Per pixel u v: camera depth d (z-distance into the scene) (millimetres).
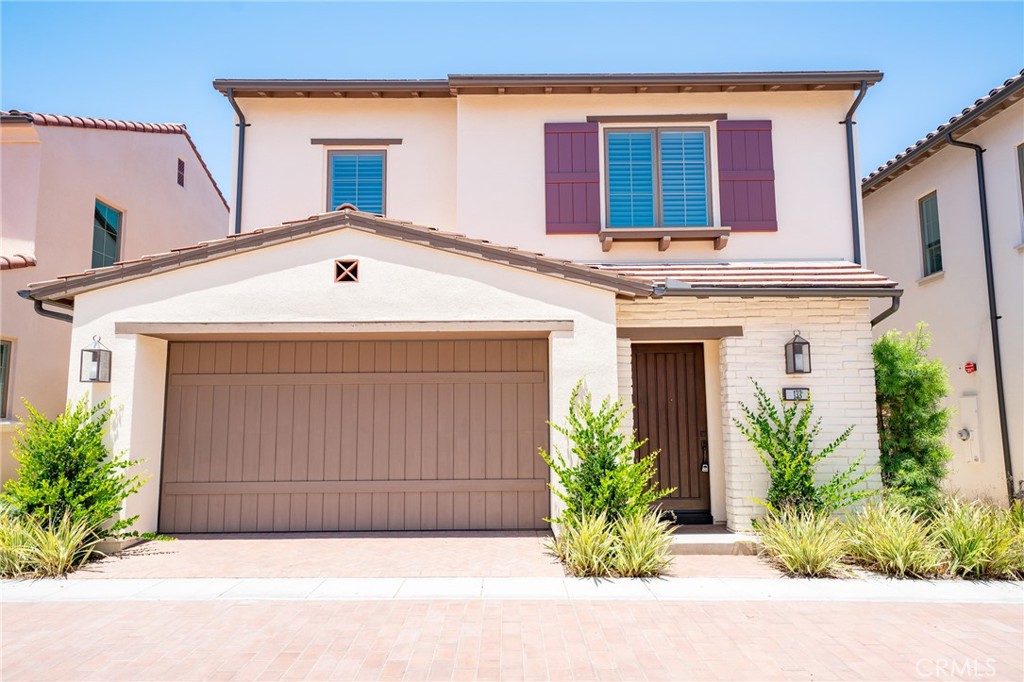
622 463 7258
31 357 10242
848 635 5082
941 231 11258
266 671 4395
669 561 6750
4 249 10156
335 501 8758
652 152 10102
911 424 8586
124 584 6348
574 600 5902
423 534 8508
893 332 9289
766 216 9758
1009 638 5031
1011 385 9562
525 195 9938
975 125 10055
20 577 6547
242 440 8797
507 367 8969
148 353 8195
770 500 8000
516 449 8867
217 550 7668
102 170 11922
